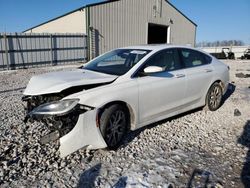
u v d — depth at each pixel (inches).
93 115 123.0
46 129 160.4
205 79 192.9
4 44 565.9
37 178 109.3
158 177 110.7
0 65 564.7
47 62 658.2
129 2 812.6
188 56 187.9
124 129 139.9
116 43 803.4
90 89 129.0
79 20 740.0
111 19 770.2
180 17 1026.7
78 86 129.5
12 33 576.1
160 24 942.4
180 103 174.7
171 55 174.1
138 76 148.6
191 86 180.4
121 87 136.6
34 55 627.8
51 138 122.8
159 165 120.8
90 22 717.9
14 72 504.4
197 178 110.3
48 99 131.7
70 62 707.4
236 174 113.9
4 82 368.2
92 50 743.7
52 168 117.3
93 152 133.2
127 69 151.4
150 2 883.4
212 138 154.2
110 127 131.3
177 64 176.2
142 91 145.2
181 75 172.1
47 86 131.7
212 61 209.3
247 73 477.1
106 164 121.4
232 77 415.5
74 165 120.3
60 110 117.5
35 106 137.9
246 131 165.6
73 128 118.3
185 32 1074.1
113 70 156.6
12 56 584.7
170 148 139.4
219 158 128.6
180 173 114.0
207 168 118.7
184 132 163.0
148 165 120.8
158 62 162.9
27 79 402.9
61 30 847.7
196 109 214.2
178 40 1043.9
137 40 871.7
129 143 144.6
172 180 108.6
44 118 120.0
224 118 192.5
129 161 124.6
